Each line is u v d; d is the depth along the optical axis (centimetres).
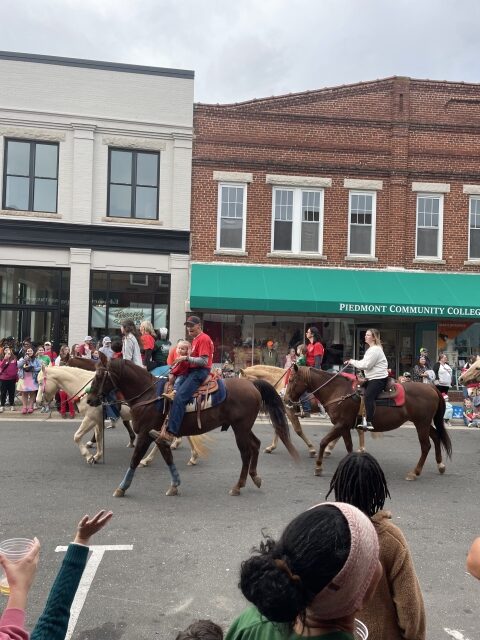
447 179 1916
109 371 773
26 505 696
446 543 594
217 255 1827
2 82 1752
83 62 1786
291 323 1864
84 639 393
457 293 1805
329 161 1867
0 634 171
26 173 1786
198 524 636
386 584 243
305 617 161
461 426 1503
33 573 196
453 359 1900
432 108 1914
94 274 1805
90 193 1786
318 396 934
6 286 1777
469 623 423
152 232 1808
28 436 1141
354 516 163
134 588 473
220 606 443
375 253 1884
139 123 1806
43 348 1545
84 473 862
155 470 897
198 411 753
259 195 1844
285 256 1844
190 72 1831
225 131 1834
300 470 916
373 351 881
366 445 1155
